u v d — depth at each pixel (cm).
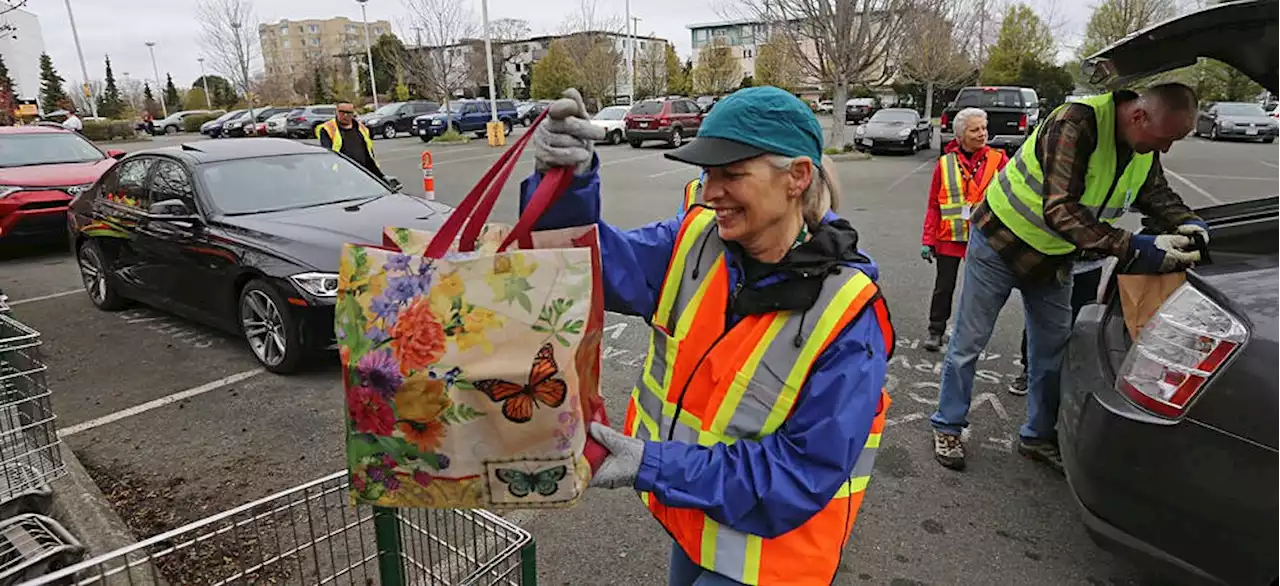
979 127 477
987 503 327
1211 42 261
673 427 155
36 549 236
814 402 137
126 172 624
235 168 573
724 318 151
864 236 907
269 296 482
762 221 140
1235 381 201
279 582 266
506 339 116
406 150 2523
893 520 316
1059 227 290
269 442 402
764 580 149
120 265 616
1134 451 220
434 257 123
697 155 135
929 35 2783
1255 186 1323
